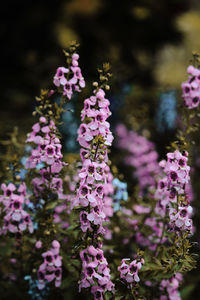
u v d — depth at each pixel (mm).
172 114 4852
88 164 2254
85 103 2406
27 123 4535
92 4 7266
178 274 3160
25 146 3414
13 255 3000
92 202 2242
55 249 2633
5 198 2650
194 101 2951
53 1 7352
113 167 3084
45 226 2756
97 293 2365
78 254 2545
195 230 3881
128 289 2439
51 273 2711
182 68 6922
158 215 2975
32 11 7297
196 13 7957
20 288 2967
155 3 7730
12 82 7160
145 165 4324
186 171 2408
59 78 2666
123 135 4922
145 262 2674
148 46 7859
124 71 5957
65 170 3049
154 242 3033
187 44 7527
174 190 2525
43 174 2715
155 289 2828
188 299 3543
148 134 4395
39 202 2879
